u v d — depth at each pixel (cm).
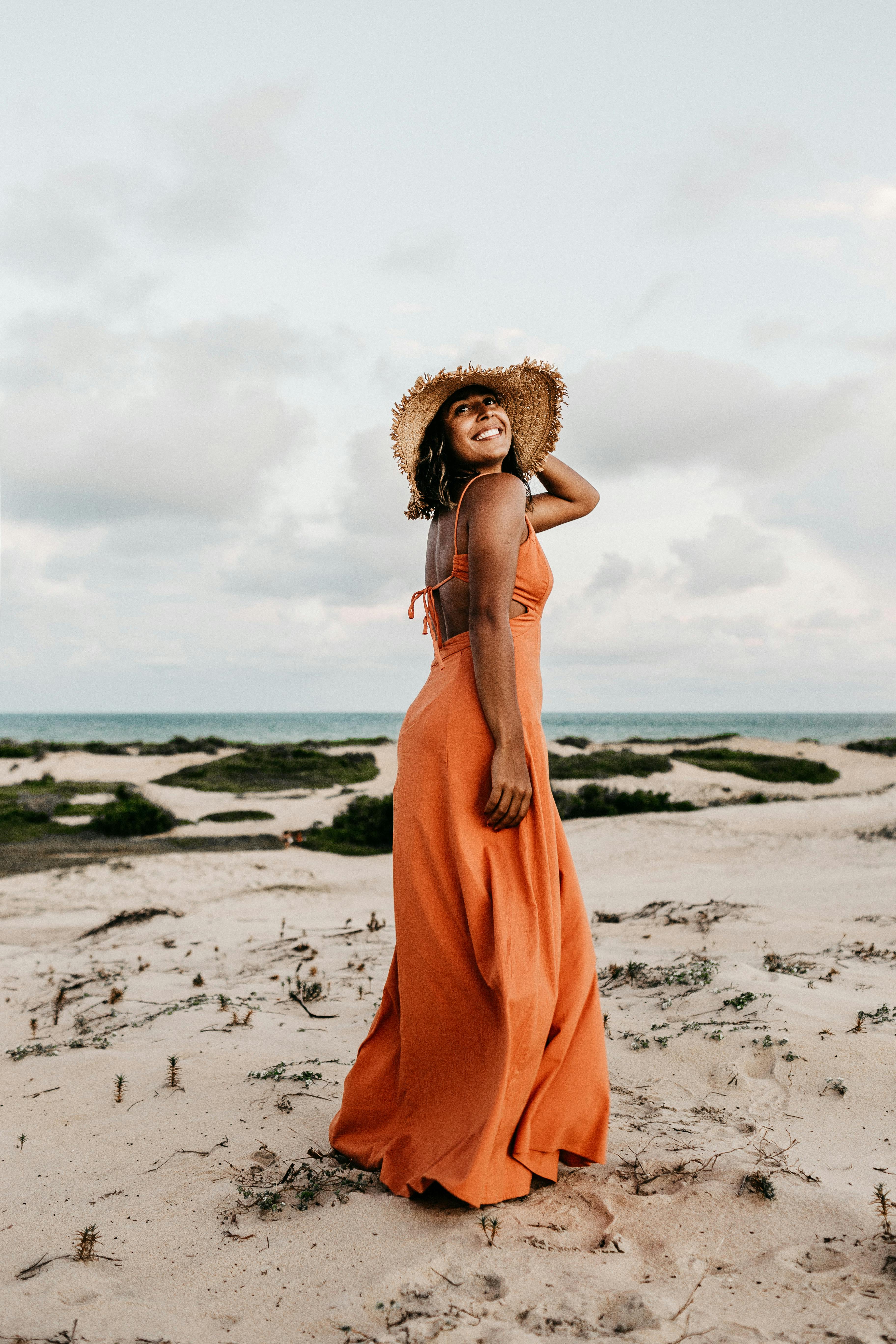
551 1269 183
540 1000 215
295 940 660
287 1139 266
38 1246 210
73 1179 250
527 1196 216
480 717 228
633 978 460
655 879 1058
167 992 496
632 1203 212
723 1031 337
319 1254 195
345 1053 356
